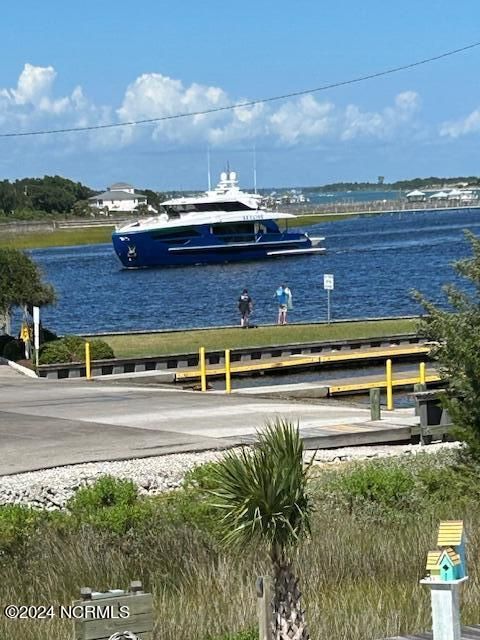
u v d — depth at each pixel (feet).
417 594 36.78
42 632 32.83
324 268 318.65
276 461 26.45
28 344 124.88
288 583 26.45
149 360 118.62
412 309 208.33
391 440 73.20
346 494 52.85
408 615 34.42
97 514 46.73
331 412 83.82
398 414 82.64
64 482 58.08
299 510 26.50
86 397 95.35
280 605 26.37
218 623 33.19
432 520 48.65
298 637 26.27
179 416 82.02
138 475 59.31
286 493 26.32
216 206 338.75
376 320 157.58
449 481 54.49
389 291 248.73
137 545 43.32
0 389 103.04
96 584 39.55
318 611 34.09
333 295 242.37
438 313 54.60
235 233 333.83
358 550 42.55
